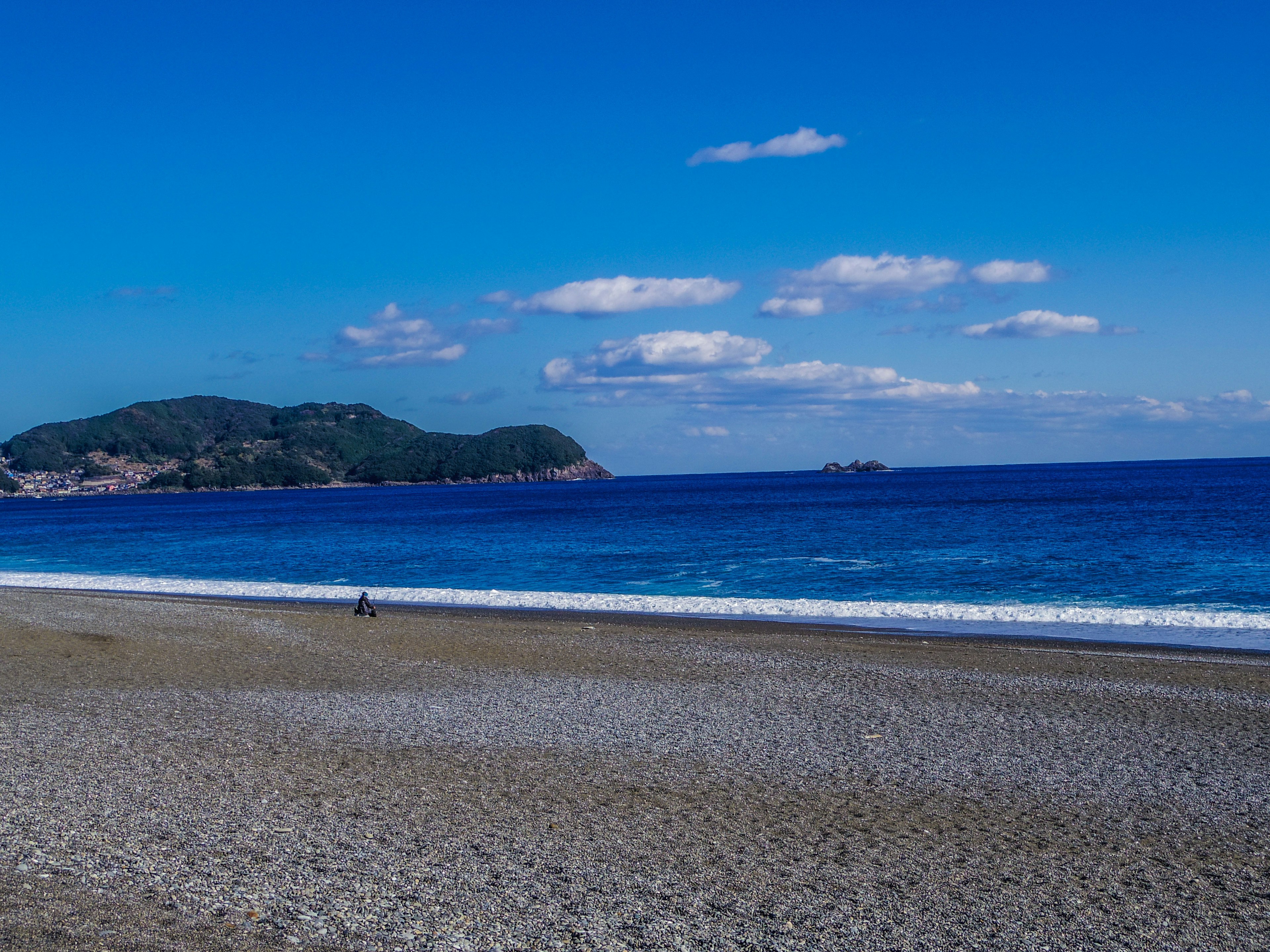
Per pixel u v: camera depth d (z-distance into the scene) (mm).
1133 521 63531
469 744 12336
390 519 101625
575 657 20625
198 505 186250
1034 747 12648
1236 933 7051
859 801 10148
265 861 7707
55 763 10711
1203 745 12820
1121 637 24438
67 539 81438
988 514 76688
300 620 26328
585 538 62188
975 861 8414
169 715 13758
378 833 8602
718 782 10766
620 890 7453
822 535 59531
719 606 30875
